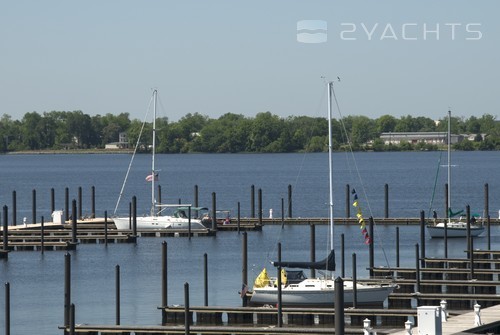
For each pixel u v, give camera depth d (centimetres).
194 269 19725
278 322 13888
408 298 15388
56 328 14450
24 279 18788
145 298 16650
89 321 14838
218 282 18050
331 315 14162
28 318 15175
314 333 12888
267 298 15362
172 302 16175
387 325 14038
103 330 13512
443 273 18112
